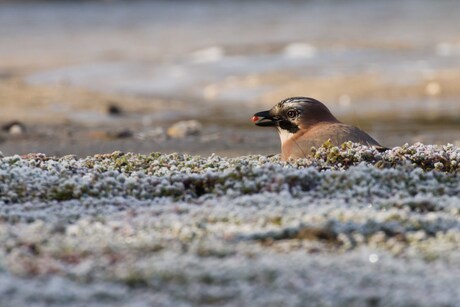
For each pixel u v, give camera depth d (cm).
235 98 3506
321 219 995
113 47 5197
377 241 952
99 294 805
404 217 1021
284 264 862
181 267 852
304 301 793
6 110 3025
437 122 2791
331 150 1327
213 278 836
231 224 1002
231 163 1341
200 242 931
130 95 3566
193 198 1170
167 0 8269
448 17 6144
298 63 4216
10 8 7594
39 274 852
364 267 866
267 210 1041
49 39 5731
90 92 3572
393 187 1169
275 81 3756
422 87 3456
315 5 7606
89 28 6334
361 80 3619
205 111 3177
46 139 2406
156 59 4622
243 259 884
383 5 7300
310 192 1143
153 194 1177
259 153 2106
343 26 5859
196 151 2156
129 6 7806
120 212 1084
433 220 1016
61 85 3800
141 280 839
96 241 940
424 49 4572
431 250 919
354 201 1109
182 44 5159
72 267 870
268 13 7081
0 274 848
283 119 1480
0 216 1060
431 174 1209
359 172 1188
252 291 807
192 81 3903
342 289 810
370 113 3045
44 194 1170
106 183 1187
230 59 4456
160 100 3431
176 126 2545
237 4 7894
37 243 939
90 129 2627
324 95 3419
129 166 1332
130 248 918
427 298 792
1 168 1266
